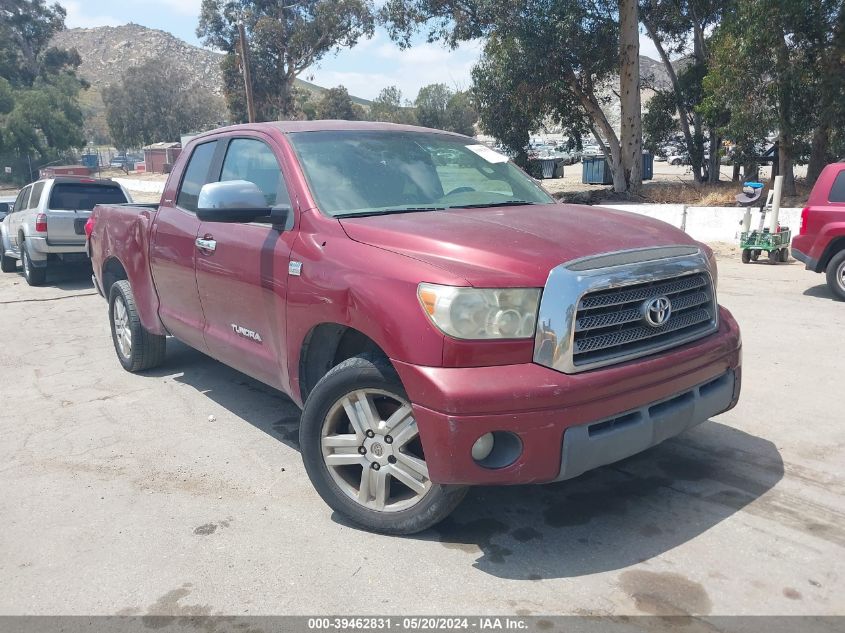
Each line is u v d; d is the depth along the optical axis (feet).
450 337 9.91
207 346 16.39
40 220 38.75
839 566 10.33
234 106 168.96
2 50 232.53
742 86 63.26
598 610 9.51
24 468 14.70
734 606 9.50
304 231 12.70
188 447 15.55
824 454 14.15
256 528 11.98
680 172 142.51
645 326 10.75
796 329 24.11
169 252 17.21
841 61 58.13
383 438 11.25
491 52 82.53
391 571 10.57
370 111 287.48
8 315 31.78
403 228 11.56
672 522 11.73
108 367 22.27
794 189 70.49
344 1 153.28
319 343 12.69
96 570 10.85
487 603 9.73
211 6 159.02
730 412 16.51
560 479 10.02
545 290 10.03
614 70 82.02
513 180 15.87
